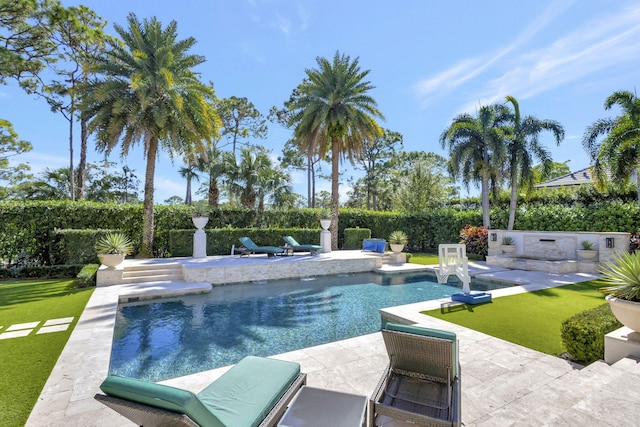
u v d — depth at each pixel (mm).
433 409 2570
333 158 17922
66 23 15711
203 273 10109
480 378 3715
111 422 2871
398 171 34031
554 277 10828
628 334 3967
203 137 13898
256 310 7484
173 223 15555
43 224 12211
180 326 6352
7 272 10461
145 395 1733
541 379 3689
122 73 12570
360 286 10258
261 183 20578
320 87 17047
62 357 4258
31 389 3432
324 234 15773
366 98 17125
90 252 11445
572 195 17109
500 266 13461
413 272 12805
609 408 2627
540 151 17344
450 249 7957
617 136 12648
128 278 9656
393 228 21422
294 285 10359
